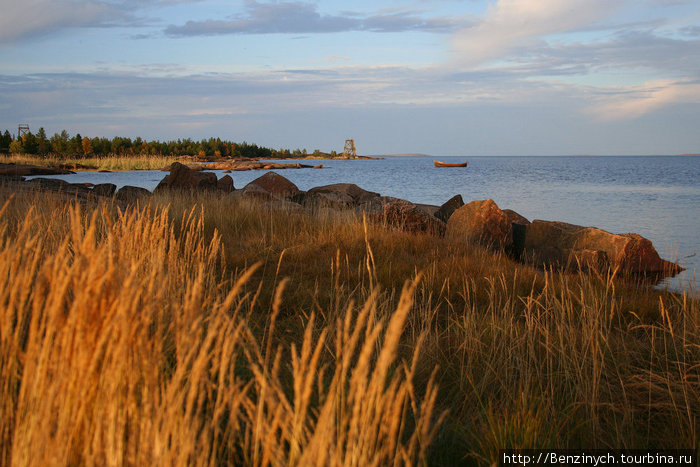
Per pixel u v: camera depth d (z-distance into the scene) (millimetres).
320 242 9117
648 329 5766
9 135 102062
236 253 8117
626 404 3615
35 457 1726
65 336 1889
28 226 2578
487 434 3086
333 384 1764
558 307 5348
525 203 29047
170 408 1897
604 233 10984
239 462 2447
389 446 1944
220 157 147125
